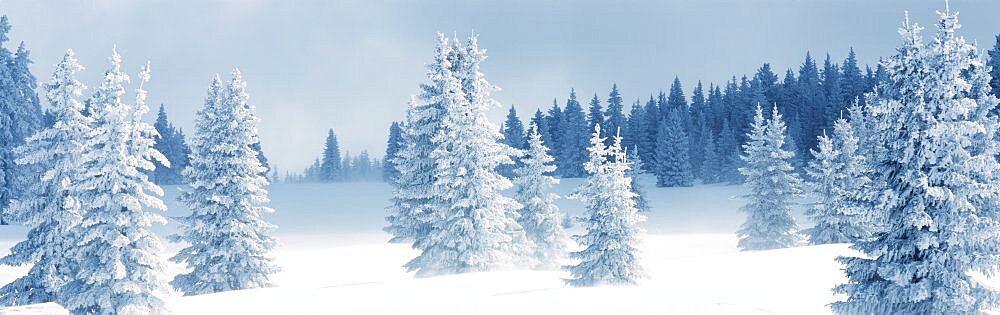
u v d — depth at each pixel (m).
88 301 22.45
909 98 17.03
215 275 32.19
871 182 18.09
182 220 33.34
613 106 120.12
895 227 17.56
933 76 16.56
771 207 50.75
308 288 27.42
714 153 105.62
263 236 34.59
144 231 23.55
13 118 53.69
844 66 114.25
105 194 22.92
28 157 25.61
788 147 87.62
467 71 35.56
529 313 16.66
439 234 33.59
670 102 132.62
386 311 17.97
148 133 24.28
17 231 52.12
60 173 25.70
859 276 18.03
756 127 52.34
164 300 25.81
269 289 27.55
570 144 111.44
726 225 71.25
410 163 35.88
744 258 35.41
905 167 17.17
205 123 34.03
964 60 16.62
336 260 46.44
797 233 50.75
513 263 37.31
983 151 17.17
